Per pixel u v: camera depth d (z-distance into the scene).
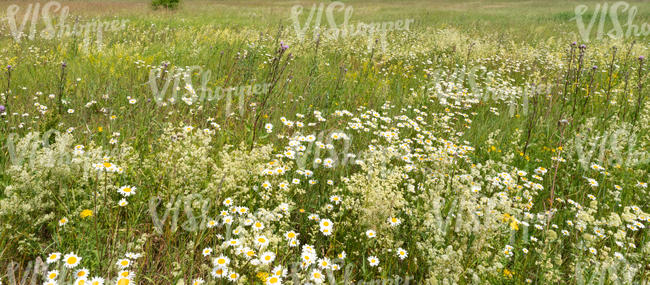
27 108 4.08
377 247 2.61
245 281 2.01
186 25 15.12
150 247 2.46
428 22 20.66
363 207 2.65
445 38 10.71
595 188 3.42
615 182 3.50
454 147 3.85
